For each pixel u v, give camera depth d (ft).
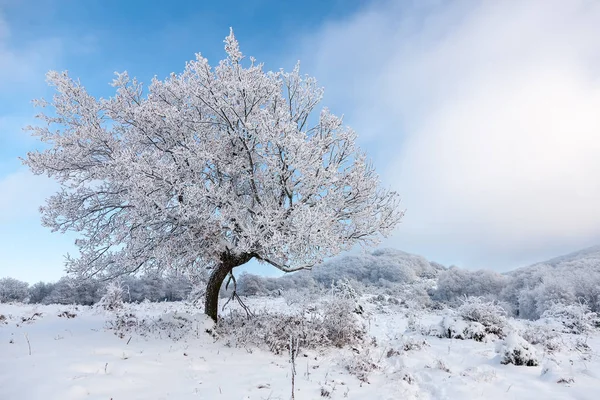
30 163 31.07
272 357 27.48
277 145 29.37
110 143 33.04
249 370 23.27
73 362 19.90
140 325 33.47
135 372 20.06
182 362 23.54
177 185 27.96
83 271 32.01
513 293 138.31
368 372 24.07
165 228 30.91
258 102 32.68
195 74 33.42
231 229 31.19
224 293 95.91
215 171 32.73
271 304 69.15
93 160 33.81
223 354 26.99
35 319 35.50
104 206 34.65
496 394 20.49
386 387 21.33
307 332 30.89
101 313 42.32
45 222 31.96
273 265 34.17
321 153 31.24
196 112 34.50
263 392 18.72
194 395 17.58
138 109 31.50
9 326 31.04
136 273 33.58
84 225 34.01
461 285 168.45
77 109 33.06
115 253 32.58
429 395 20.89
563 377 22.65
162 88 35.86
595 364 27.99
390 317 69.77
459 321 43.50
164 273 33.01
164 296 100.68
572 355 32.55
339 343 32.96
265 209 30.60
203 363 23.79
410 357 30.25
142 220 28.43
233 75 30.42
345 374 23.91
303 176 30.60
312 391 19.62
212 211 30.04
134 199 28.07
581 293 95.96
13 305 52.75
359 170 31.86
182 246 31.04
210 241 31.17
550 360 28.27
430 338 42.37
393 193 35.58
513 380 23.24
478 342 38.78
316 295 44.91
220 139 33.42
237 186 35.12
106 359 21.66
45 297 129.59
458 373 24.98
